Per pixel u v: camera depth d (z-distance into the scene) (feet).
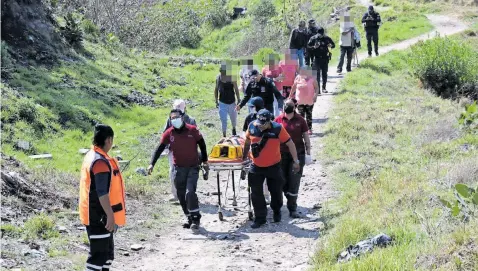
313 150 65.36
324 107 85.71
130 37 144.97
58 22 99.71
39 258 36.17
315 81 68.69
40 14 90.63
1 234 38.19
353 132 70.08
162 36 165.68
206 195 55.06
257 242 42.65
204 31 196.65
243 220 47.85
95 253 31.09
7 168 48.26
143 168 60.85
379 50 138.31
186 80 104.42
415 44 127.54
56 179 51.70
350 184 54.75
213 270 37.50
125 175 58.90
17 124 63.82
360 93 94.58
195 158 45.32
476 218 35.29
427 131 68.23
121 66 98.78
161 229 45.65
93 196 30.42
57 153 62.13
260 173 45.32
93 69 90.27
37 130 65.10
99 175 30.04
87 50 98.07
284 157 47.06
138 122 78.18
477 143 59.77
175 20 186.29
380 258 32.89
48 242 38.99
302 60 93.15
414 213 39.68
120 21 143.95
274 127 45.01
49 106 71.56
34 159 58.59
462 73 106.42
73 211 45.47
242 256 39.86
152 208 50.37
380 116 77.97
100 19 140.05
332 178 56.75
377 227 39.34
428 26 163.73
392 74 112.06
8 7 84.17
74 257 37.22
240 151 46.68
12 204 42.73
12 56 80.43
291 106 47.65
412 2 197.98
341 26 111.14
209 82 105.91
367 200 47.14
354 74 107.45
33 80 76.74
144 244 42.04
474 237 31.17
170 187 57.31
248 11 207.00
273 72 66.69
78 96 78.13
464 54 108.58
